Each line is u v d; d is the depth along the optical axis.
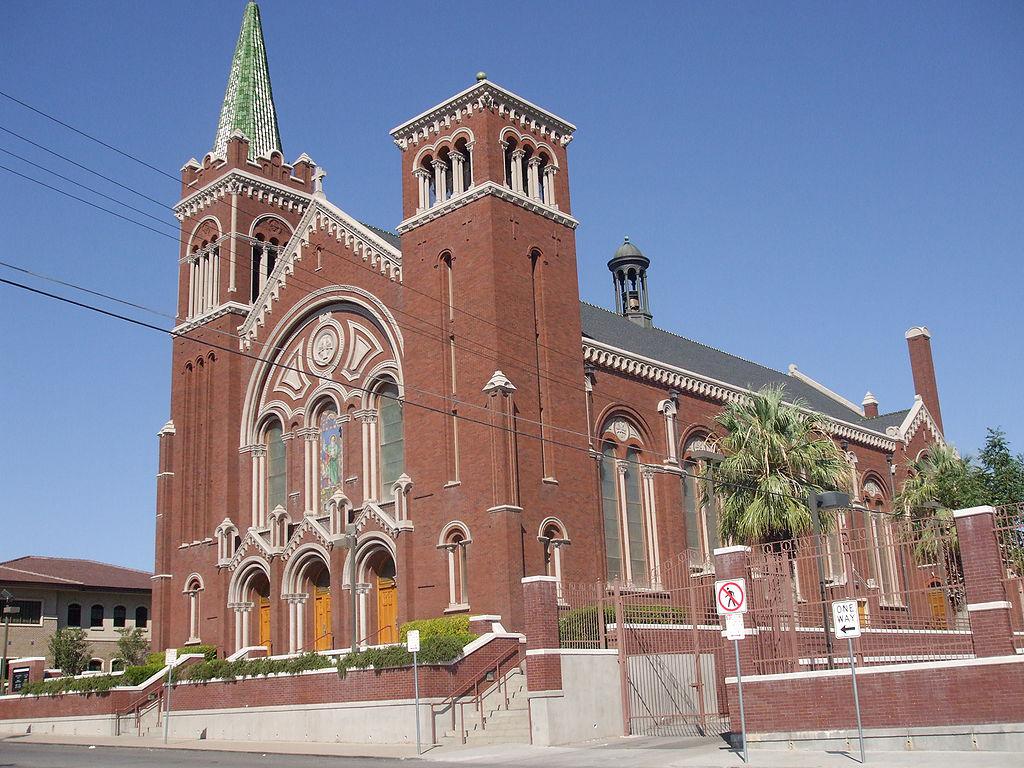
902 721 24.42
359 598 45.06
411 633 31.16
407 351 45.84
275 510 48.72
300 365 51.47
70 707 45.88
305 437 50.06
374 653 34.03
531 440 42.94
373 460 46.97
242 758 30.08
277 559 48.06
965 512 24.66
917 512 53.78
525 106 47.22
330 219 51.06
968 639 30.48
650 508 49.75
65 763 28.89
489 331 42.94
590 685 32.94
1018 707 23.12
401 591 42.94
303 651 39.59
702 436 54.59
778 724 26.08
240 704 38.28
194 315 56.75
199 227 57.66
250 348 53.66
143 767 27.25
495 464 41.16
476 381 42.94
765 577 28.70
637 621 35.44
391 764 27.20
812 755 24.38
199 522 53.38
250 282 56.03
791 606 29.67
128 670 46.00
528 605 32.47
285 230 58.22
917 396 73.25
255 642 49.50
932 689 24.20
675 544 50.09
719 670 37.12
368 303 48.47
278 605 47.47
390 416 47.19
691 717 35.06
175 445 55.53
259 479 52.00
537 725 31.45
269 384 52.75
